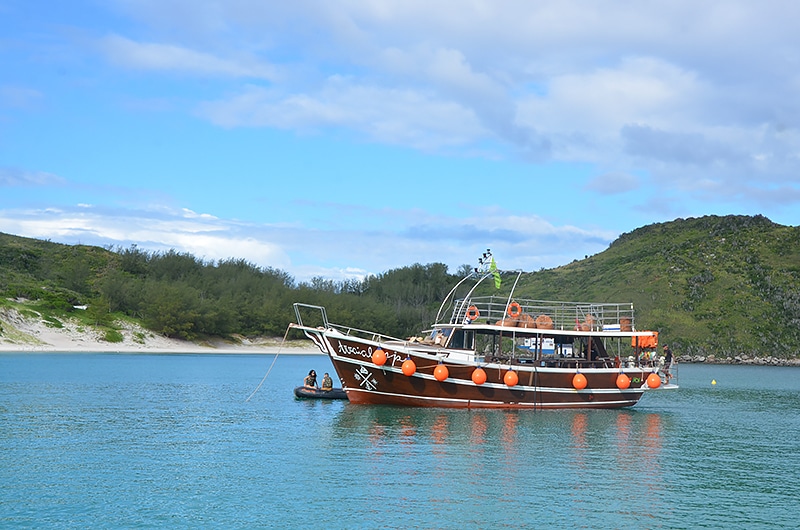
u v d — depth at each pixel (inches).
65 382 2491.4
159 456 1235.9
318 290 6884.8
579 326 1882.4
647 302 6835.6
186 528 869.8
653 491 1073.5
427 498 1003.9
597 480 1126.4
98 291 5659.5
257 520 903.1
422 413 1697.8
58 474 1103.0
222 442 1365.7
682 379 3922.2
